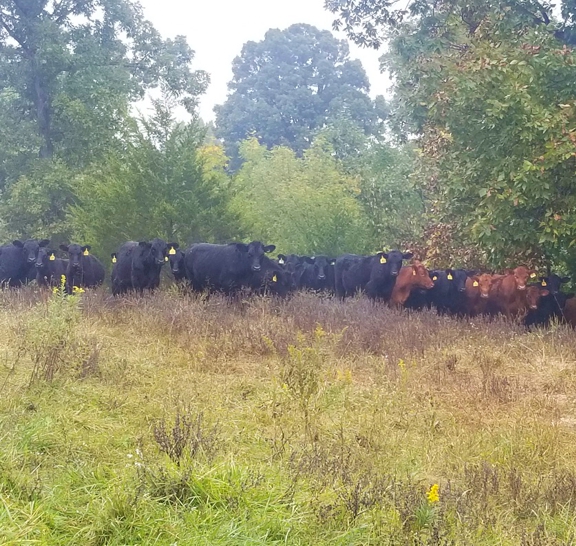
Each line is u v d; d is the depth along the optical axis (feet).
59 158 93.25
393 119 91.04
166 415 22.79
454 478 19.48
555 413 25.81
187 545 13.71
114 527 14.06
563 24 60.44
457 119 52.01
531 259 56.03
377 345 35.32
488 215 47.83
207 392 26.08
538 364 33.83
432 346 35.88
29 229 91.91
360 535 14.89
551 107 46.34
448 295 55.72
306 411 22.79
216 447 19.33
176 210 65.31
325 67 194.90
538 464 20.76
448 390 28.81
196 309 40.22
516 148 46.98
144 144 66.85
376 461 20.45
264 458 19.63
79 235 79.66
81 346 28.19
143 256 52.65
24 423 20.31
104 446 19.44
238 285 52.01
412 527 15.38
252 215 71.97
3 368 26.40
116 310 41.06
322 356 28.25
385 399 26.43
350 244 80.94
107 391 25.00
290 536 14.62
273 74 194.29
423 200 82.69
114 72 101.86
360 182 83.61
